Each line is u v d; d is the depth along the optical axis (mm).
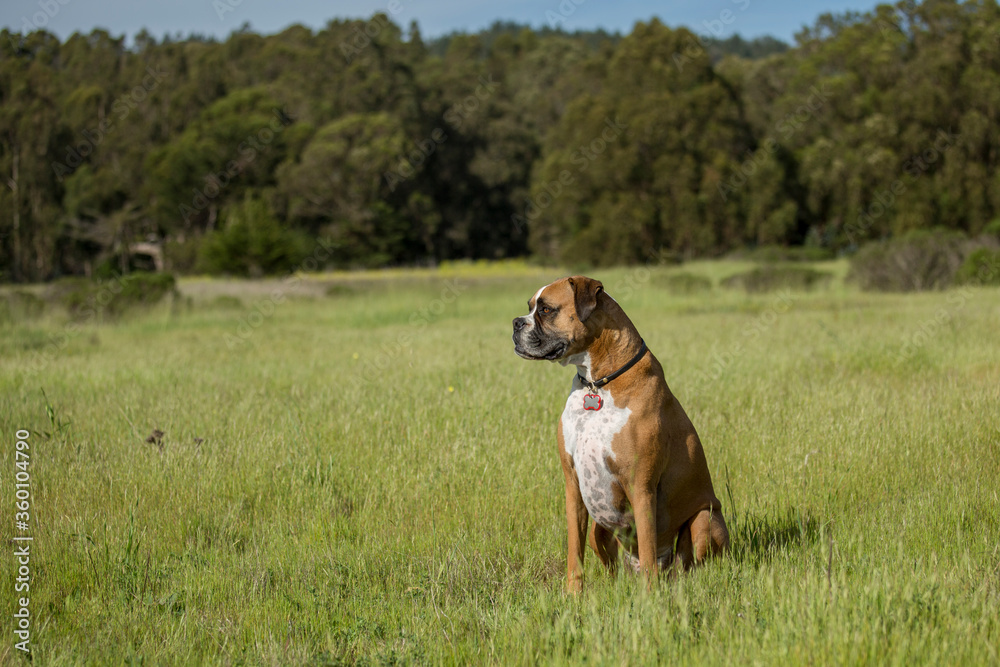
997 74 50375
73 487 5375
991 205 47750
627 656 3029
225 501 5258
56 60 70250
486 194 74250
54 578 4254
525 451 5906
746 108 57156
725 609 3359
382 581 4262
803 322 14328
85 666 3377
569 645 3234
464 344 12164
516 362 9617
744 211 50906
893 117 51500
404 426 6641
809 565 3834
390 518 5051
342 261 55781
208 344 14367
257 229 38562
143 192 57469
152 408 7543
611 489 4051
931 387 7590
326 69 67000
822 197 53531
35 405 7633
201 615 3842
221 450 6059
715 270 37250
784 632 3068
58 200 57281
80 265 58281
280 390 8547
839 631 3014
